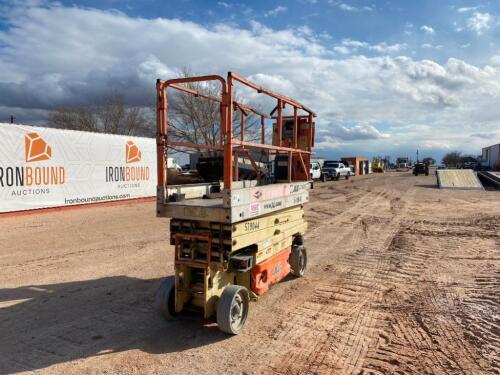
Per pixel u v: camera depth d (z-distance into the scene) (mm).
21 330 4875
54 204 14562
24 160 13438
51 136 14344
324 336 4758
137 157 18312
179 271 4875
